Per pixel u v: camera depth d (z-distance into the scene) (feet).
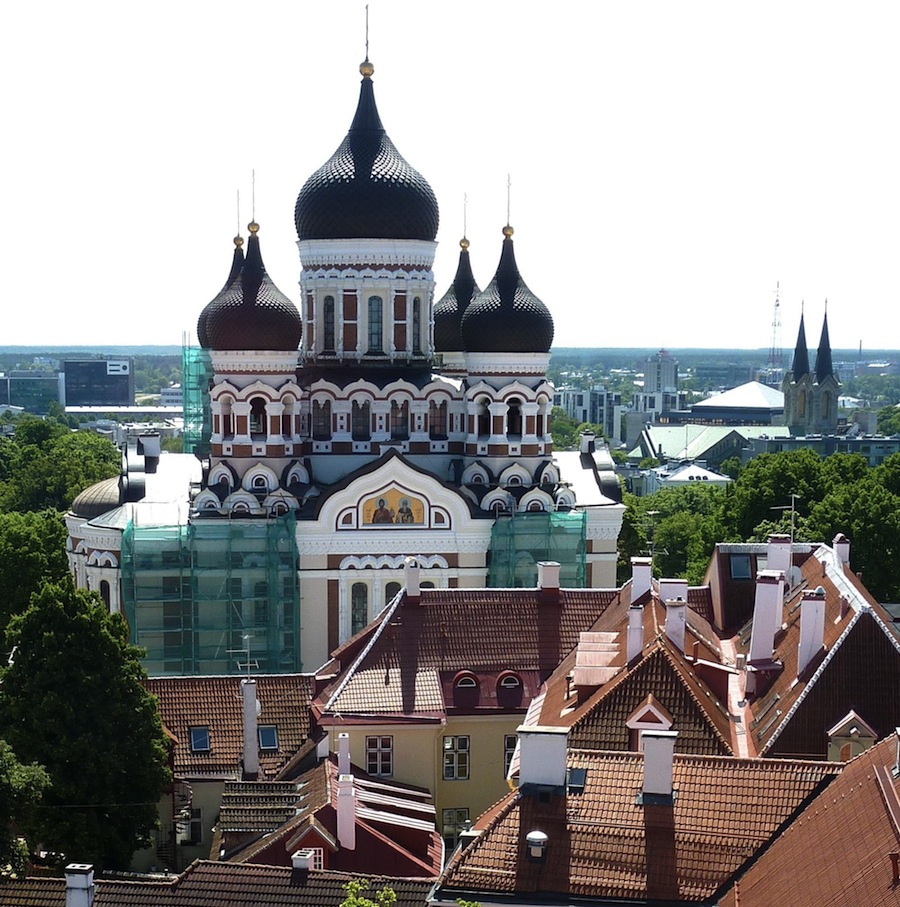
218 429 398.62
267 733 279.49
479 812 273.75
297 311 399.44
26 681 258.16
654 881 162.81
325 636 390.42
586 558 419.33
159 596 382.01
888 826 144.46
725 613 292.40
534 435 415.44
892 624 248.52
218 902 194.90
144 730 259.60
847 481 581.12
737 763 173.27
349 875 198.39
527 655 280.31
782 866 156.97
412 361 420.36
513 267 415.64
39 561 426.10
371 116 418.31
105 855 252.62
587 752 177.27
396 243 414.21
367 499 390.01
